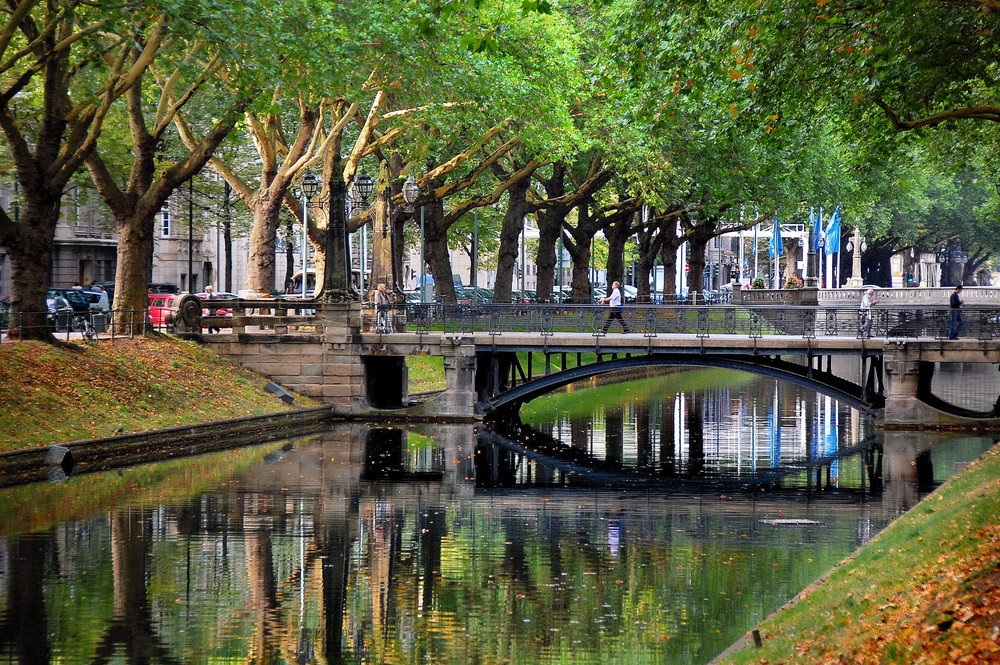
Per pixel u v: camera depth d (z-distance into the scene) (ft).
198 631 112.88
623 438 263.49
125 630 112.68
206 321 287.69
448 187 328.70
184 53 232.73
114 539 149.18
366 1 243.60
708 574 135.64
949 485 140.46
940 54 149.89
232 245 595.47
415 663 104.32
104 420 215.31
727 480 206.90
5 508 164.76
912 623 75.61
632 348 278.67
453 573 135.85
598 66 162.20
